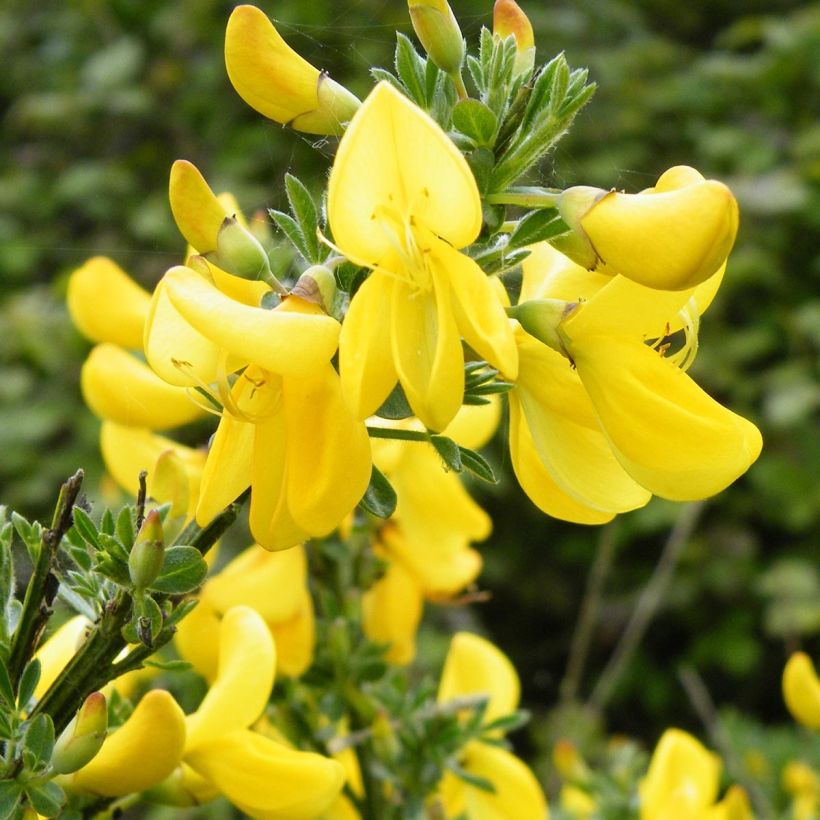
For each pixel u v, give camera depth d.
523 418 0.20
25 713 0.19
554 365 0.19
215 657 0.23
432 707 0.25
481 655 0.27
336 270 0.19
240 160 0.69
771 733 0.44
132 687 0.24
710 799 0.28
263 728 0.25
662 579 0.40
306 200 0.19
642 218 0.18
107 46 0.78
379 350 0.18
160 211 0.71
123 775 0.19
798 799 0.32
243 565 0.24
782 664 0.67
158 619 0.18
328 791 0.20
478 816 0.26
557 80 0.19
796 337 0.69
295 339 0.17
